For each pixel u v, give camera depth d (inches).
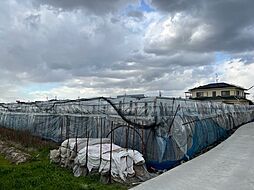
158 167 492.1
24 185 365.7
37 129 920.3
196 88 2175.2
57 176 414.9
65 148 503.8
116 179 391.2
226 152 557.9
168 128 516.4
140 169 424.8
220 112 932.0
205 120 727.1
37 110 965.2
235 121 1131.3
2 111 1278.3
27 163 530.0
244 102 1983.3
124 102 586.6
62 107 826.2
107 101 642.2
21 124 1050.7
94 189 350.6
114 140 585.3
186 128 564.1
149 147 509.7
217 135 832.3
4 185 365.4
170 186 333.1
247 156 508.7
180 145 525.7
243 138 772.0
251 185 329.1
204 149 666.2
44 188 350.6
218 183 340.2
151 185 339.9
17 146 714.8
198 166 437.7
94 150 446.9
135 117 547.2
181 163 501.0
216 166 432.8
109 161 402.0
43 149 672.4
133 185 377.7
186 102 624.7
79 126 723.4
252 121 1491.1
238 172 391.5
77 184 367.9
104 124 637.3
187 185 335.6
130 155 415.2
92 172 418.9
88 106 709.3
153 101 522.9
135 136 538.0
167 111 542.0
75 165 453.7
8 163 547.2
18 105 1122.0
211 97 2026.3
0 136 845.8
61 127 752.3
